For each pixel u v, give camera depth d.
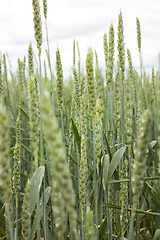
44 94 0.24
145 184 0.60
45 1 0.56
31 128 0.40
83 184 0.47
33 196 0.51
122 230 0.53
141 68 0.74
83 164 0.47
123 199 0.52
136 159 0.34
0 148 0.31
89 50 0.43
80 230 0.55
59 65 0.57
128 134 0.50
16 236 0.50
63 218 0.32
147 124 0.32
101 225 0.53
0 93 0.70
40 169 0.53
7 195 0.37
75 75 0.62
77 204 0.62
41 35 0.47
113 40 0.55
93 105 0.45
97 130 0.48
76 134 0.60
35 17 0.47
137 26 0.71
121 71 0.55
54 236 0.59
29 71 0.61
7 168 0.34
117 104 0.58
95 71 0.52
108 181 0.54
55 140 0.24
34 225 0.50
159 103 0.34
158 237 0.58
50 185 0.58
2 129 0.30
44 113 0.24
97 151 0.49
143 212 0.51
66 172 0.25
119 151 0.56
